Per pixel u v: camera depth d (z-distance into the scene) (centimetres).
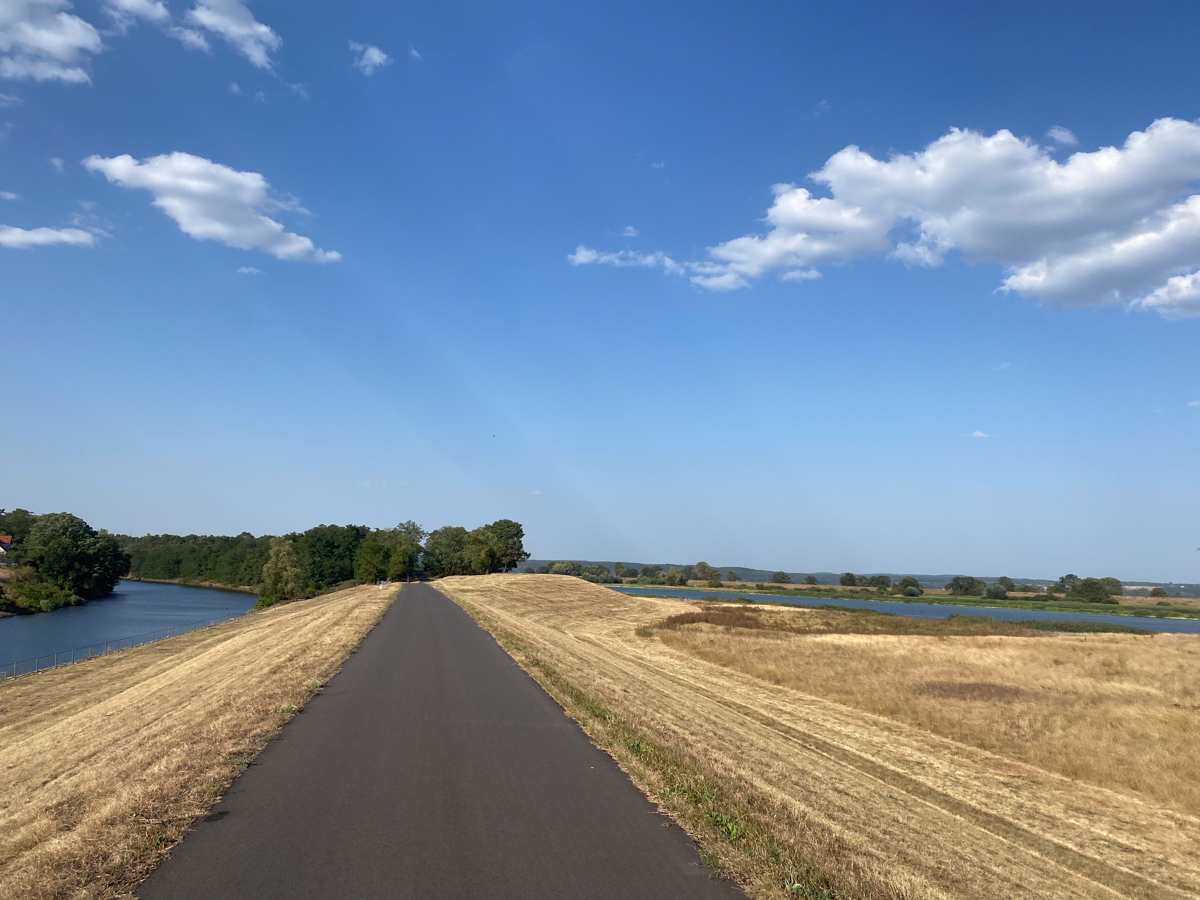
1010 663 2628
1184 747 1366
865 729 1620
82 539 9056
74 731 1520
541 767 909
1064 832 979
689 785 851
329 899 509
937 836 881
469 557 12469
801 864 635
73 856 564
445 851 611
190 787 766
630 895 538
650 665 2630
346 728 1102
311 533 12744
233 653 2591
